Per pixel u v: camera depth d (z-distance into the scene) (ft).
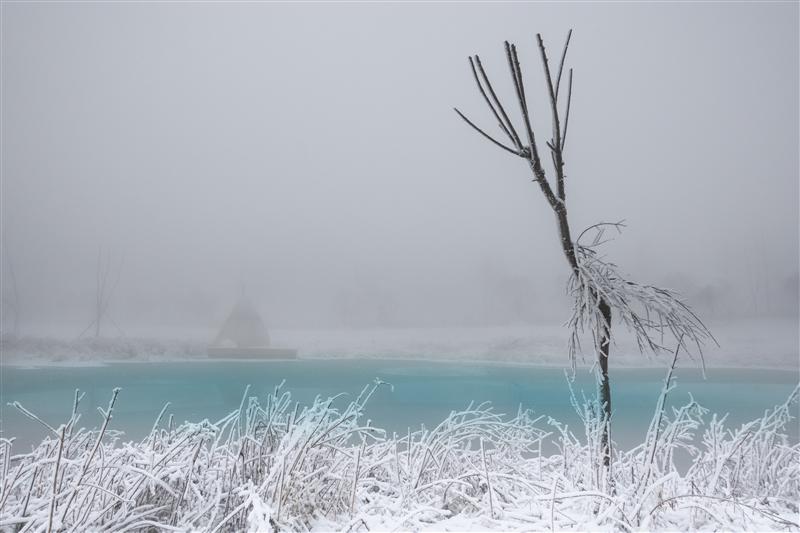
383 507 13.25
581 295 15.52
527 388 73.31
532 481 12.80
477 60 15.20
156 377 86.07
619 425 40.57
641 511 12.30
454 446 15.44
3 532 10.16
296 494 12.12
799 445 15.97
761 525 12.36
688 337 14.74
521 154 15.46
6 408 52.49
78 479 9.95
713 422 15.93
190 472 11.62
